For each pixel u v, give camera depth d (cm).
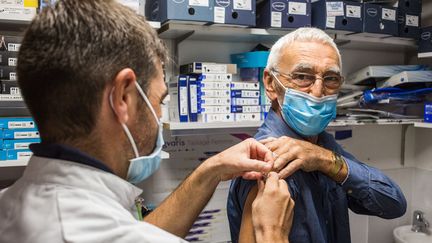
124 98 61
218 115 166
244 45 201
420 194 243
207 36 180
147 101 64
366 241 236
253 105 172
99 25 57
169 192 192
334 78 111
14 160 135
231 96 168
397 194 117
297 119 112
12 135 136
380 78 213
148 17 173
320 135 127
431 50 198
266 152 99
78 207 53
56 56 54
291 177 101
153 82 66
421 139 242
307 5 175
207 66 164
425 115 198
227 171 100
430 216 235
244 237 91
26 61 56
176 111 167
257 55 172
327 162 106
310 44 110
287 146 102
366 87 217
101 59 56
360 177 110
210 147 200
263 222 84
